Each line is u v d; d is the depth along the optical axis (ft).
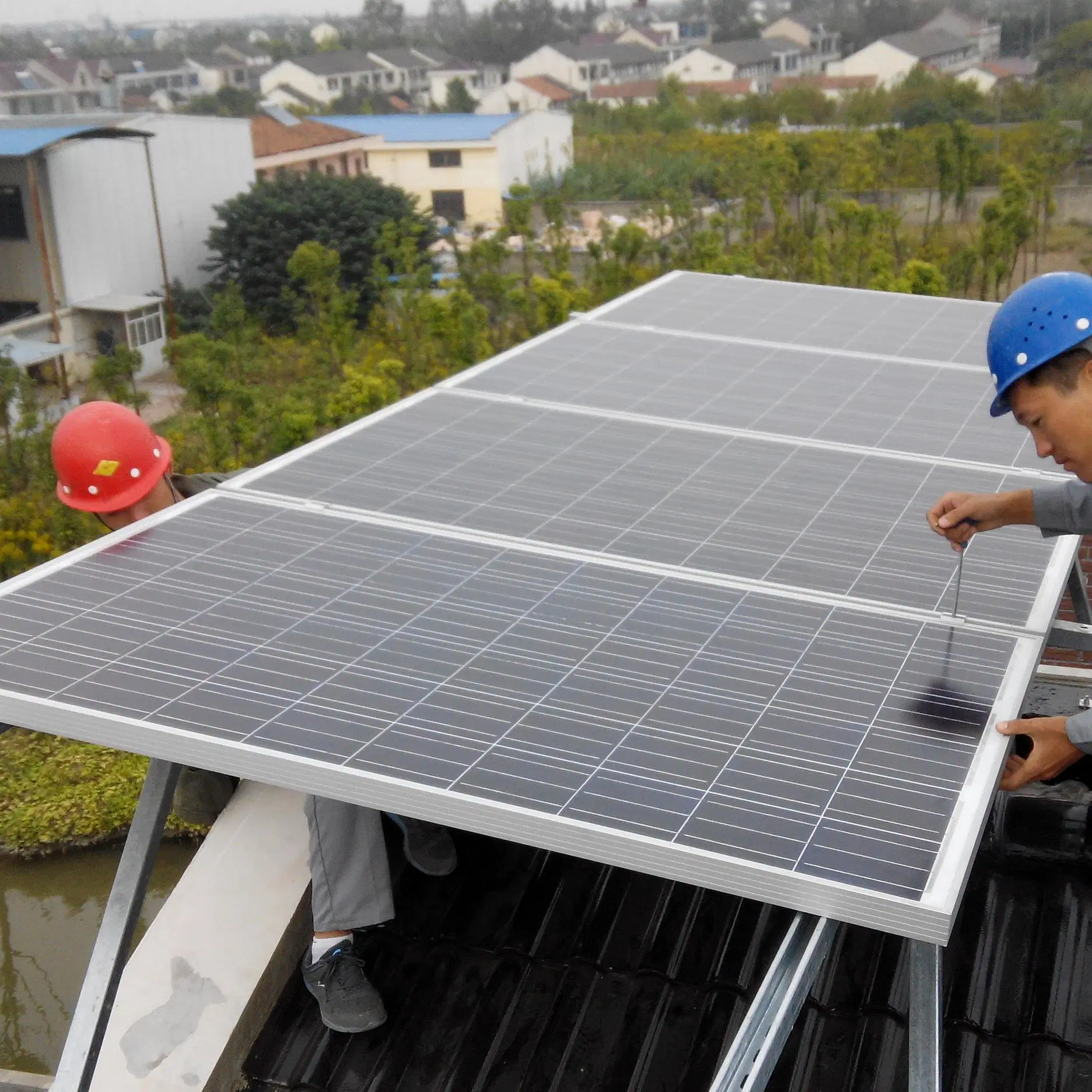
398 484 14.02
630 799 7.95
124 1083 11.99
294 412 73.87
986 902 14.05
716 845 7.47
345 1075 12.35
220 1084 12.22
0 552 67.82
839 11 472.85
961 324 21.54
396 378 91.25
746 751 8.52
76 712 9.10
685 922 14.02
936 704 9.14
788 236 108.78
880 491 13.70
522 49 575.79
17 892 44.98
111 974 10.27
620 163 209.56
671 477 14.17
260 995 12.87
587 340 20.59
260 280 139.23
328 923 12.55
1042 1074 11.85
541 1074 12.20
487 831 7.93
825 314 22.44
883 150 155.84
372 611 10.77
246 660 9.82
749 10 565.53
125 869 10.52
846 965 13.24
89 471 14.56
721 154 201.16
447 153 202.59
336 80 454.40
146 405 105.60
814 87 316.19
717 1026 12.64
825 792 8.02
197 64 520.42
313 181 144.46
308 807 12.34
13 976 41.04
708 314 22.47
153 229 137.69
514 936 13.93
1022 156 167.53
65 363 124.88
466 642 10.14
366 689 9.38
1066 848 14.71
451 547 12.17
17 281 124.06
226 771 8.70
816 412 16.62
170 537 12.42
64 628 10.42
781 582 11.35
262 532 12.57
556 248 106.32
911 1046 7.80
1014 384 9.10
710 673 9.62
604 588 11.22
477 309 86.12
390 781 8.18
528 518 13.00
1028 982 12.92
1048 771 8.64
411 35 625.00
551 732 8.79
